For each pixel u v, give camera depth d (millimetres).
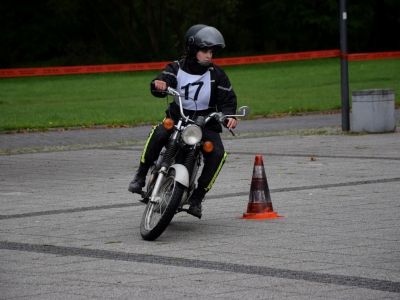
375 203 20688
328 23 141750
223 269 14000
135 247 16109
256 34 157625
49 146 38625
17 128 47969
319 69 107875
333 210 19828
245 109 17234
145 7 144750
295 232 17250
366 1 142500
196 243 16391
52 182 26250
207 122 17703
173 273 13758
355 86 78438
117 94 83188
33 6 151250
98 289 12727
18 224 18859
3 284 13156
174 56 145250
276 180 25312
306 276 13367
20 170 29625
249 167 28844
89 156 33844
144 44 147500
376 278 13156
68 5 139125
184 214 20062
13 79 109875
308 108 58219
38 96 83375
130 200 22312
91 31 157750
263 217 19031
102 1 151750
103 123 50750
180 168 16500
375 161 29266
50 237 17250
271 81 93250
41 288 12867
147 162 17656
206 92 17578
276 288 12609
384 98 39781
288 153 32812
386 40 142000
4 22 150375
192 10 136750
